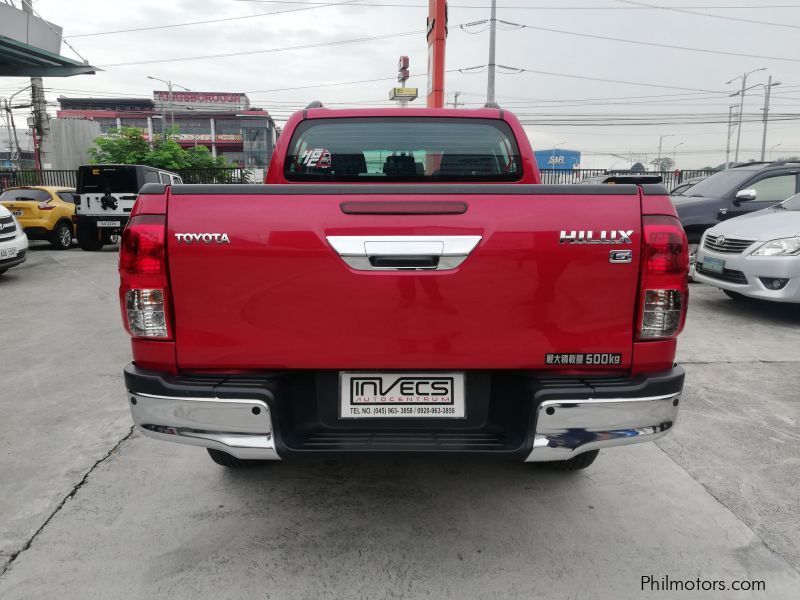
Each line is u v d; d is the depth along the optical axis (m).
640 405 2.04
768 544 2.38
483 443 2.09
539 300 2.02
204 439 2.05
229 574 2.19
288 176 3.50
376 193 1.97
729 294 7.23
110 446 3.29
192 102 103.06
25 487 2.84
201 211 1.99
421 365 2.06
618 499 2.73
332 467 3.05
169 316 2.04
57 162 28.81
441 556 2.30
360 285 2.00
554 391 2.01
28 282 9.09
